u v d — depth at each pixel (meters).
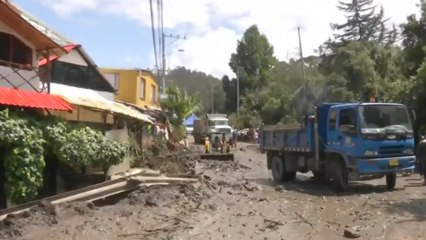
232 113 84.19
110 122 19.73
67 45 22.06
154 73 42.88
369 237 9.66
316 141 17.16
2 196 11.25
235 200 14.03
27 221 10.01
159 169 19.83
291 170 19.45
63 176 12.84
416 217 11.52
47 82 15.48
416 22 29.31
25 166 10.93
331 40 61.50
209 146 34.91
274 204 13.62
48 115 12.84
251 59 86.62
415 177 19.92
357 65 39.97
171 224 10.63
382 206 13.16
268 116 61.47
